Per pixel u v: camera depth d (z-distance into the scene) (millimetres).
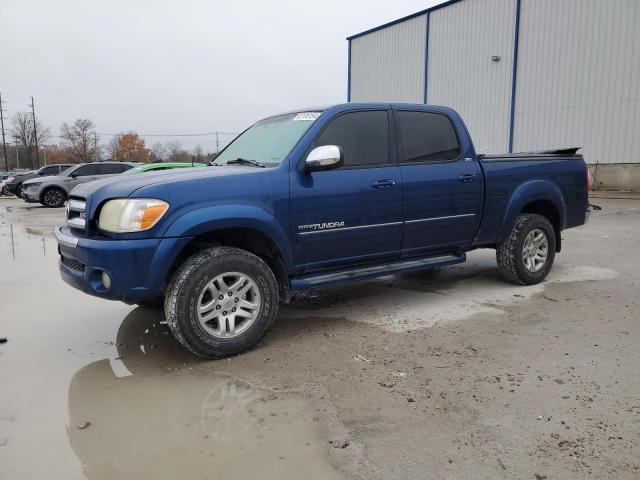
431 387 3324
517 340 4113
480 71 22516
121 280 3607
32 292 6035
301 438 2785
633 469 2441
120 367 3826
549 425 2838
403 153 4836
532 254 5781
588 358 3727
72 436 2867
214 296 3848
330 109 4496
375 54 27547
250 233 4152
